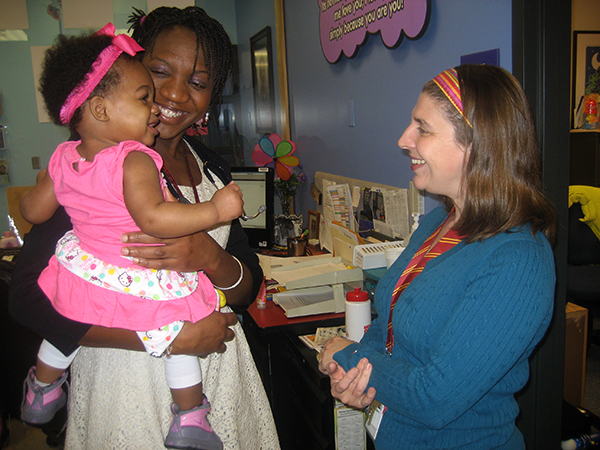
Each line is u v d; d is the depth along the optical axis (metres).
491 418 0.86
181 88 0.99
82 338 0.82
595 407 2.38
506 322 0.76
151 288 0.83
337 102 2.56
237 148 4.26
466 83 0.85
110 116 0.79
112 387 0.90
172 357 0.89
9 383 2.43
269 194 2.65
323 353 1.11
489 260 0.80
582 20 3.63
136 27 1.11
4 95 3.88
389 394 0.86
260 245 2.71
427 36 1.70
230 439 1.03
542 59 1.28
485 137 0.82
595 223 2.76
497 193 0.82
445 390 0.77
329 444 1.48
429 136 0.89
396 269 1.08
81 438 0.96
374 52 2.10
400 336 0.92
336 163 2.65
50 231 0.87
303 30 2.93
